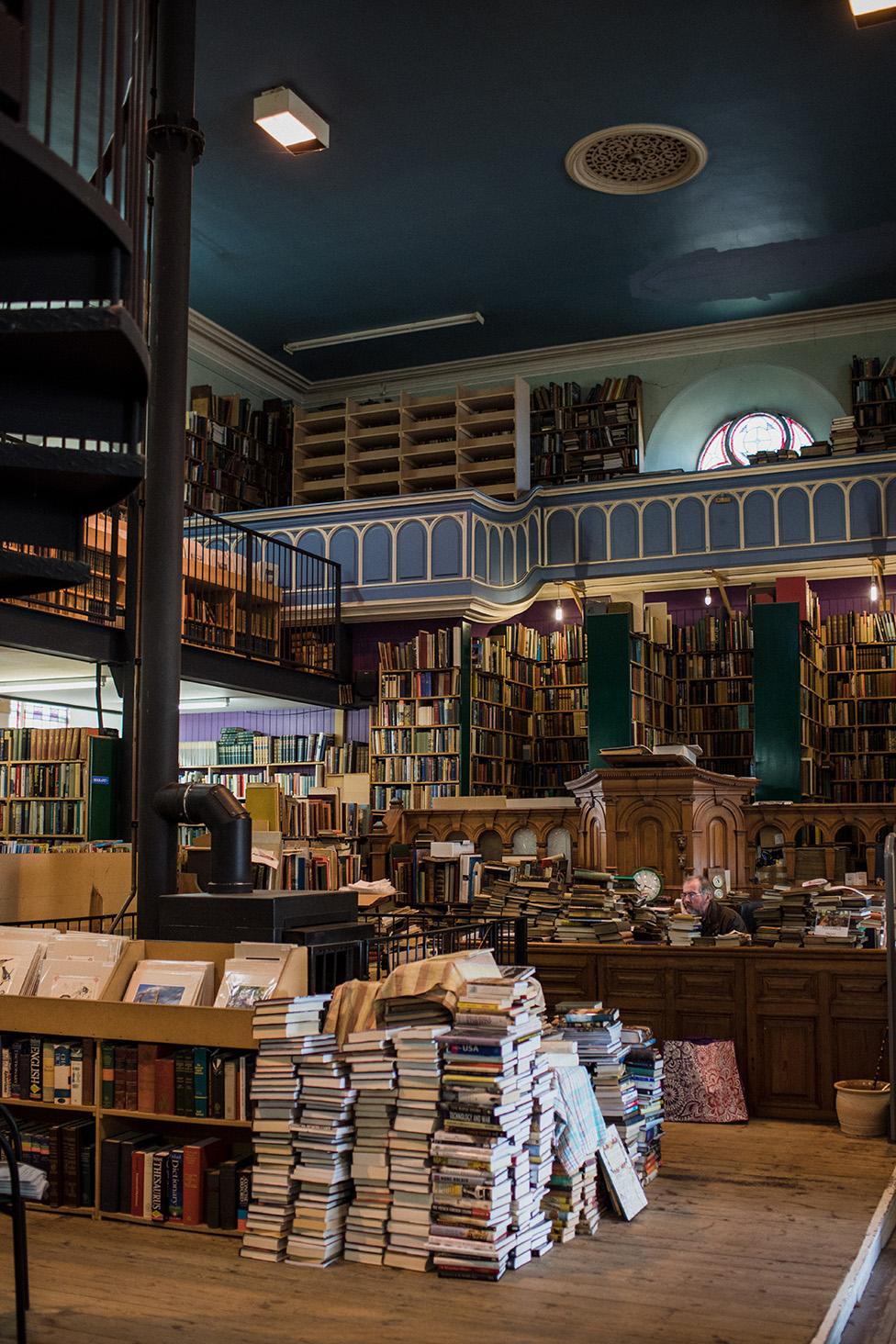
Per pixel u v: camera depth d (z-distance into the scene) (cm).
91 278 419
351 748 1396
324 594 1442
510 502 1477
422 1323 391
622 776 896
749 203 1391
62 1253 458
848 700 1455
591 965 721
